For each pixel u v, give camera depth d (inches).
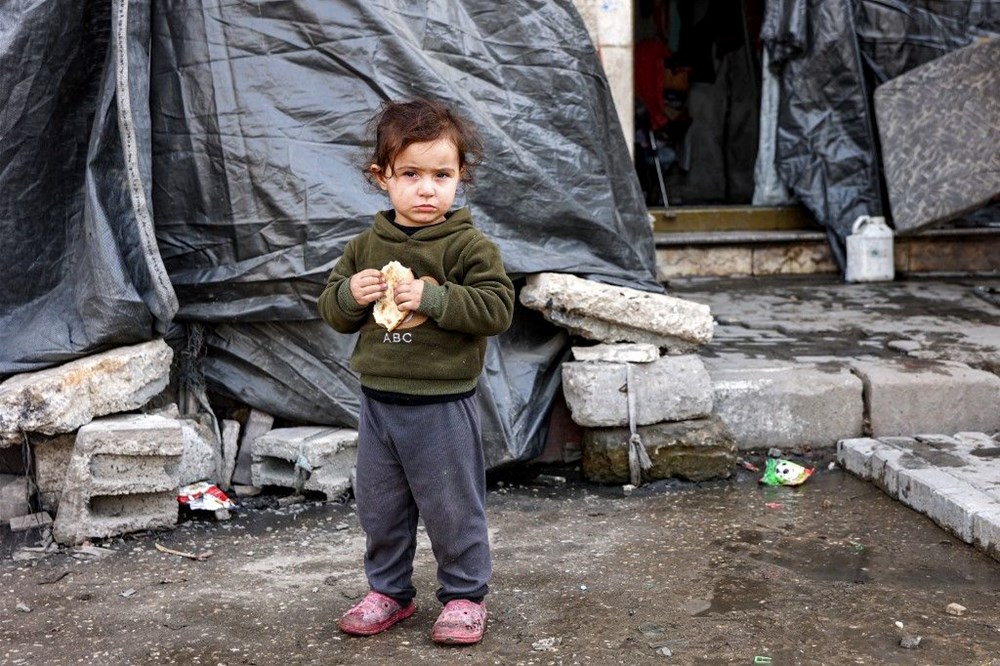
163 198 167.8
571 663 111.3
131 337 158.2
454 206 169.3
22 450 153.9
